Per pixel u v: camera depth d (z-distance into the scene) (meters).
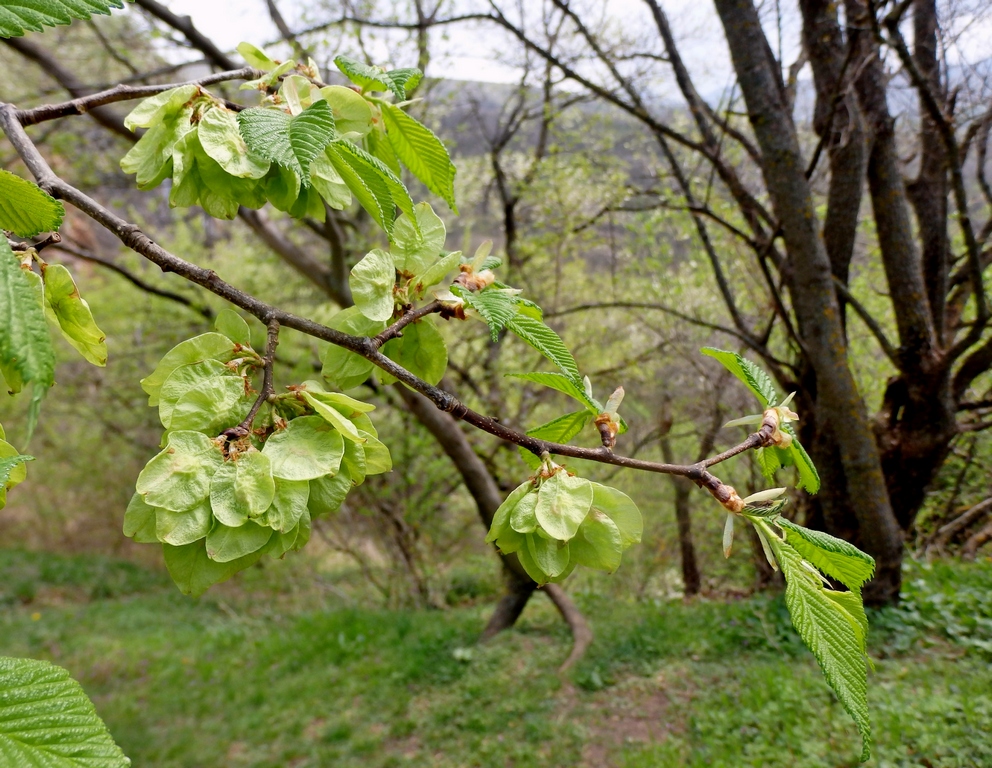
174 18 4.88
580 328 8.70
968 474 7.65
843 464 4.95
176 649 7.68
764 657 5.05
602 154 7.76
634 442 8.35
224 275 10.09
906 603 5.01
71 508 13.62
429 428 5.64
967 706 3.61
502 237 9.16
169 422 0.87
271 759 4.93
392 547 8.55
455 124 9.09
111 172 7.36
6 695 0.65
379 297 1.06
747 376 1.11
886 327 7.39
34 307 0.58
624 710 4.74
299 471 0.85
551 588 6.22
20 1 0.68
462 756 4.60
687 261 7.82
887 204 5.04
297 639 7.23
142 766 4.97
